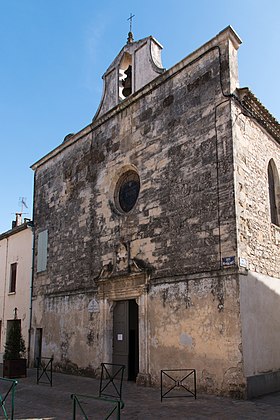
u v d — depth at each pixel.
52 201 19.80
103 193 16.34
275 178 14.24
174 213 12.91
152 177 14.03
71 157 18.91
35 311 19.38
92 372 14.96
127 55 17.05
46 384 13.73
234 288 10.77
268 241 12.58
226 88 12.25
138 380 12.71
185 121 13.26
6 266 23.31
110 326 14.80
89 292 15.95
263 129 13.63
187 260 12.15
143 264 13.62
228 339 10.60
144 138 14.76
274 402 9.70
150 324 12.87
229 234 11.22
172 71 13.98
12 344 16.17
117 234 15.11
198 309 11.50
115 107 16.28
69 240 17.88
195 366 11.23
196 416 8.49
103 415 8.85
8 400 10.99
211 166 12.13
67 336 16.70
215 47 12.81
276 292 12.40
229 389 10.31
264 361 11.04
